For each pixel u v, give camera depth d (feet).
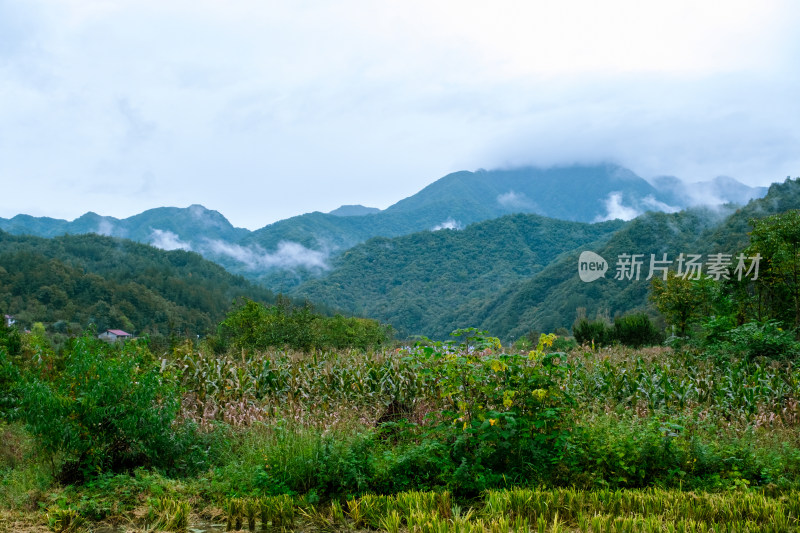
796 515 15.74
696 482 18.89
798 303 62.03
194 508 17.79
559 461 19.07
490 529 15.16
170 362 32.17
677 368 43.73
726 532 14.66
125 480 19.44
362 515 16.65
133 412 20.63
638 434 20.53
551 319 373.61
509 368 20.22
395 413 27.63
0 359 26.71
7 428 25.55
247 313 77.25
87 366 20.66
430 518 15.48
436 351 21.17
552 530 14.69
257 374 33.94
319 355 41.32
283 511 16.81
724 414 30.50
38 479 19.84
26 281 365.61
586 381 34.71
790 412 30.48
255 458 20.58
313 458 19.27
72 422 20.01
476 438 19.36
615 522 14.93
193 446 22.54
